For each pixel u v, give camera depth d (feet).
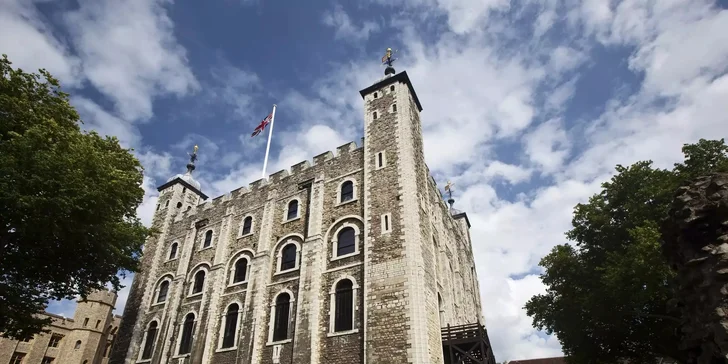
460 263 113.70
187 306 92.94
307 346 67.77
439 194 104.12
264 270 84.23
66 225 56.70
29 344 140.97
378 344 61.98
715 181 30.94
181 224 114.21
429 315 64.39
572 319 73.00
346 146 92.07
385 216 73.87
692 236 31.63
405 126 83.76
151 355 90.38
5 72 61.57
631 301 61.00
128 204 69.97
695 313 31.01
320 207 85.35
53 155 53.93
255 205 99.96
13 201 49.44
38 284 63.82
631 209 69.05
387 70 99.60
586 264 74.84
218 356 79.30
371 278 68.59
